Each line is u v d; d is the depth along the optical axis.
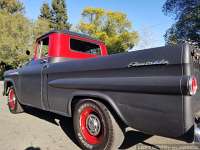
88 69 3.90
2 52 33.03
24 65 6.36
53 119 6.47
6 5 42.56
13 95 7.14
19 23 34.53
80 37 5.70
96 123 3.88
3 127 5.67
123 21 53.62
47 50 5.52
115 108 3.50
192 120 2.89
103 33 51.59
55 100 4.64
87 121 4.01
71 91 4.21
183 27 26.52
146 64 3.14
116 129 3.63
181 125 2.87
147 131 3.24
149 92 3.10
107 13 53.88
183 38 26.44
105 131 3.67
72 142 4.68
